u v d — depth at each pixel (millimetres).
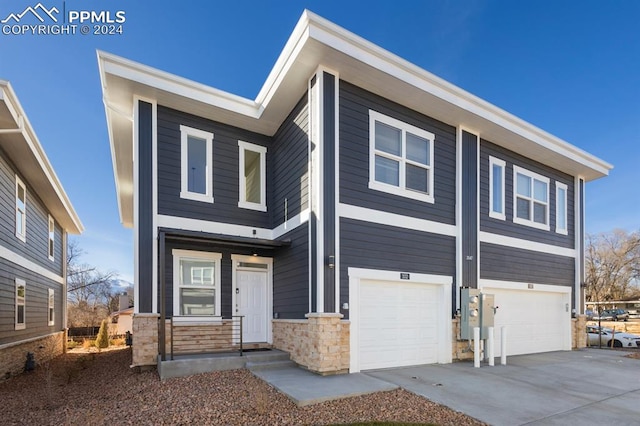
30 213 12102
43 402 6754
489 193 10828
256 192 10062
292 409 5262
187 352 8406
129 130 9992
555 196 12969
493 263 10547
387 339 8242
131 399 5914
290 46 7672
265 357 7922
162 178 8625
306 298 7836
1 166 9461
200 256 8875
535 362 9461
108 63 7730
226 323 8977
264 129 10109
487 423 4922
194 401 5590
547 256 12258
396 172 8953
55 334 15219
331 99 7914
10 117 8250
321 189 7617
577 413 5395
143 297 7961
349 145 8164
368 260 8086
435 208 9430
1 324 9391
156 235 8289
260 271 9719
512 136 10789
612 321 27062
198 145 9367
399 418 4984
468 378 7293
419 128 9430
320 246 7457
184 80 8500
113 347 17812
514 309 11125
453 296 9375
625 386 7000
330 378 6828
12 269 10266
